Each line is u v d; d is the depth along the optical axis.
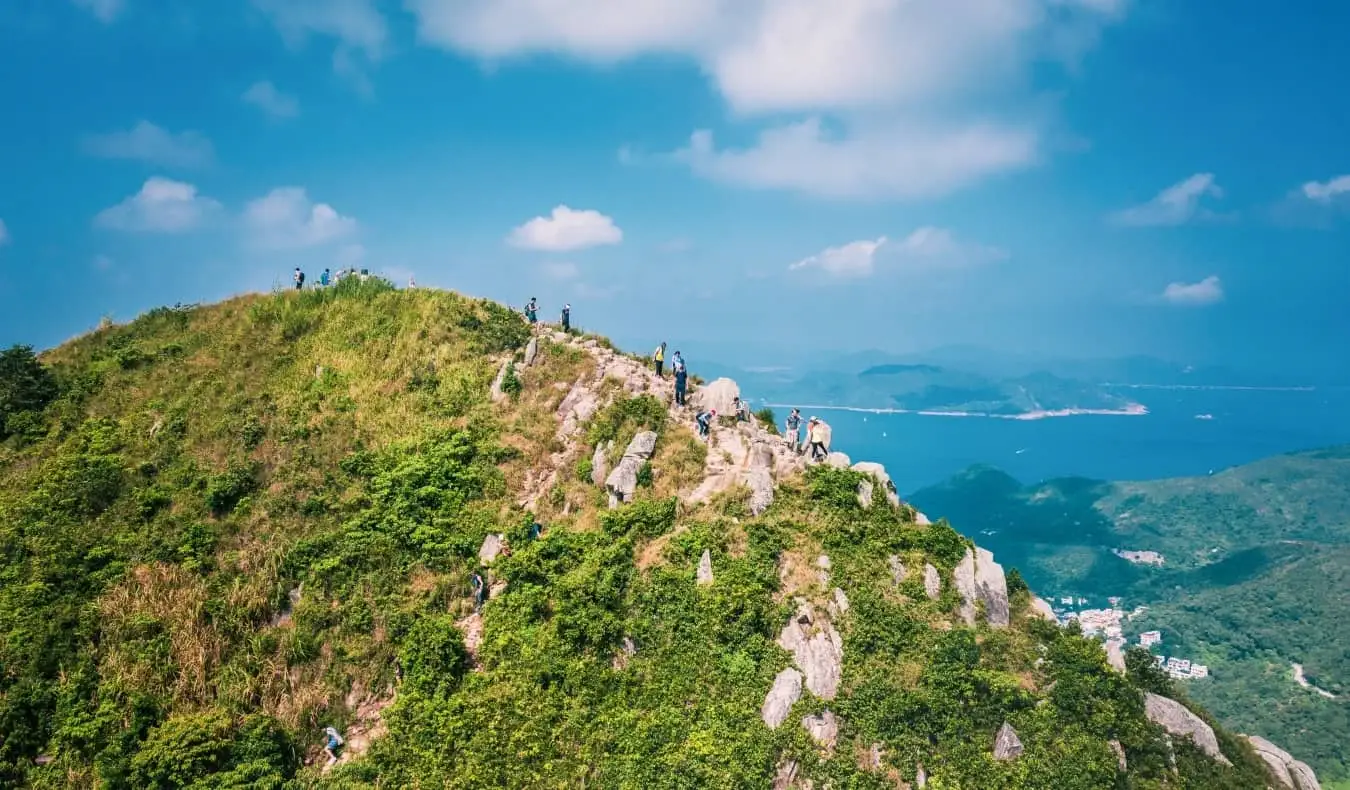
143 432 44.28
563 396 48.03
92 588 34.91
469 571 37.28
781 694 30.81
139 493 39.69
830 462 43.31
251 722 30.11
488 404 47.62
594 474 42.44
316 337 52.66
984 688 32.50
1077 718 32.88
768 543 36.34
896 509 40.91
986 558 38.78
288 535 38.31
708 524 37.44
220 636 33.41
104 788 27.91
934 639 33.78
